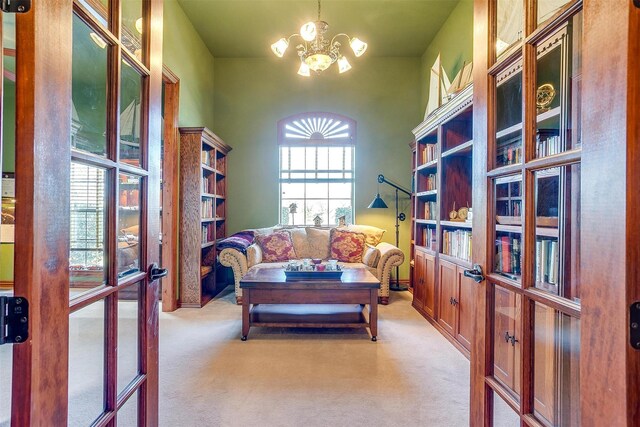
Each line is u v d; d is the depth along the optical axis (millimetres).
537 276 972
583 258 743
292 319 3043
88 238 981
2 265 691
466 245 2707
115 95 1032
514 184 1115
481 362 1208
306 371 2283
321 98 4965
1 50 660
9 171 700
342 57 3422
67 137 789
